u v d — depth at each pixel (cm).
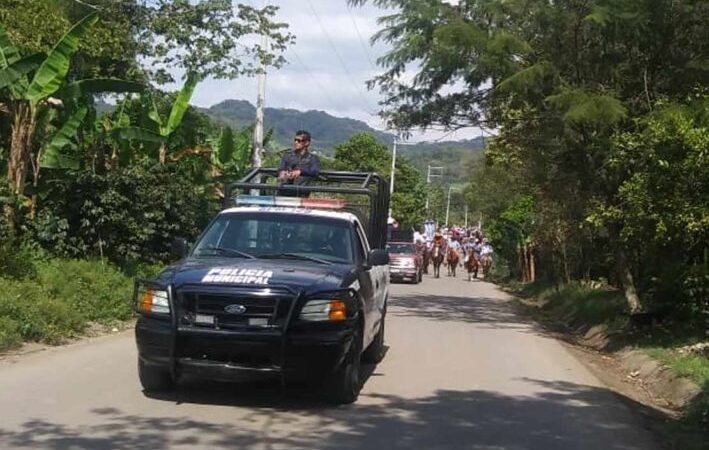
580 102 1630
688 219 1338
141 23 2053
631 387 1248
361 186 1249
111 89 1678
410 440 772
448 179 11850
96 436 725
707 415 955
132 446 699
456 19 1819
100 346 1202
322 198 1199
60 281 1416
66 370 1005
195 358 818
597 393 1078
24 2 1673
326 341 820
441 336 1611
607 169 1752
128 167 1825
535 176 2275
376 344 1205
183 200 1878
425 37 1881
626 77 1778
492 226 4819
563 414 930
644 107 1739
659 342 1498
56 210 1698
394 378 1101
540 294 3145
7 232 1505
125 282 1574
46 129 1708
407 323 1834
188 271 855
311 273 863
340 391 891
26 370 991
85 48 1745
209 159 2358
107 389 912
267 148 3167
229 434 754
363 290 925
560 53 1800
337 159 6450
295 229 981
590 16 1620
